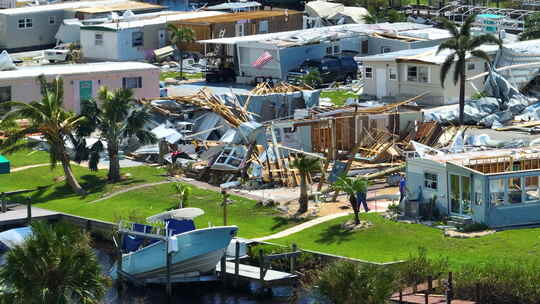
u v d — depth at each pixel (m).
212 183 125.00
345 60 183.50
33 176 131.25
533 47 167.38
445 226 102.50
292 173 122.50
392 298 86.81
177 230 102.25
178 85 186.38
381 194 115.69
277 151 126.06
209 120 142.50
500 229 101.38
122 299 97.38
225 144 129.62
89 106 127.12
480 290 86.62
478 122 149.25
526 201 102.38
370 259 95.69
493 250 95.38
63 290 79.62
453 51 164.25
